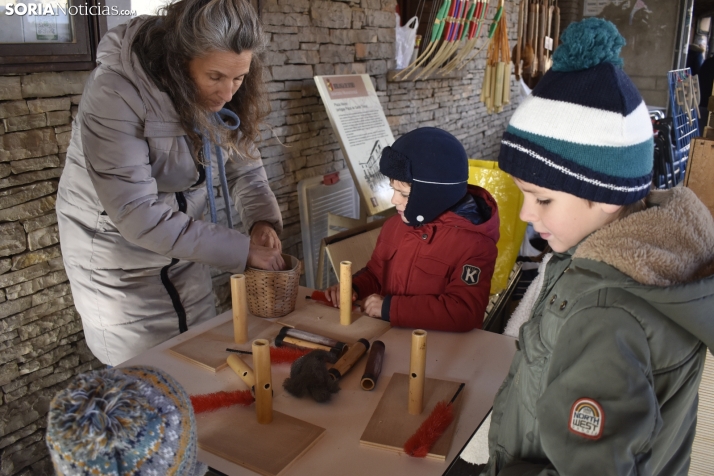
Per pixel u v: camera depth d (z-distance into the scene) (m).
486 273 1.56
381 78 3.36
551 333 0.83
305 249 2.91
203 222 1.53
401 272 1.66
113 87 1.40
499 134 5.33
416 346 1.06
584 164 0.76
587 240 0.80
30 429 2.01
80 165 1.59
